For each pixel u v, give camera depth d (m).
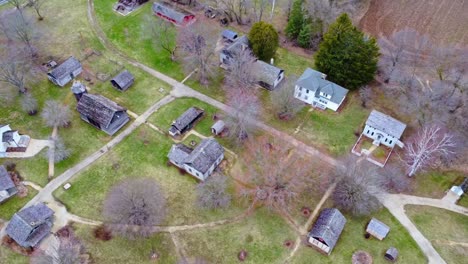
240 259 57.03
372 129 70.56
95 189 64.38
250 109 72.19
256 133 72.94
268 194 63.59
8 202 62.41
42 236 57.53
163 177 66.06
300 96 78.56
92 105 71.25
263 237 59.25
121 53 87.38
